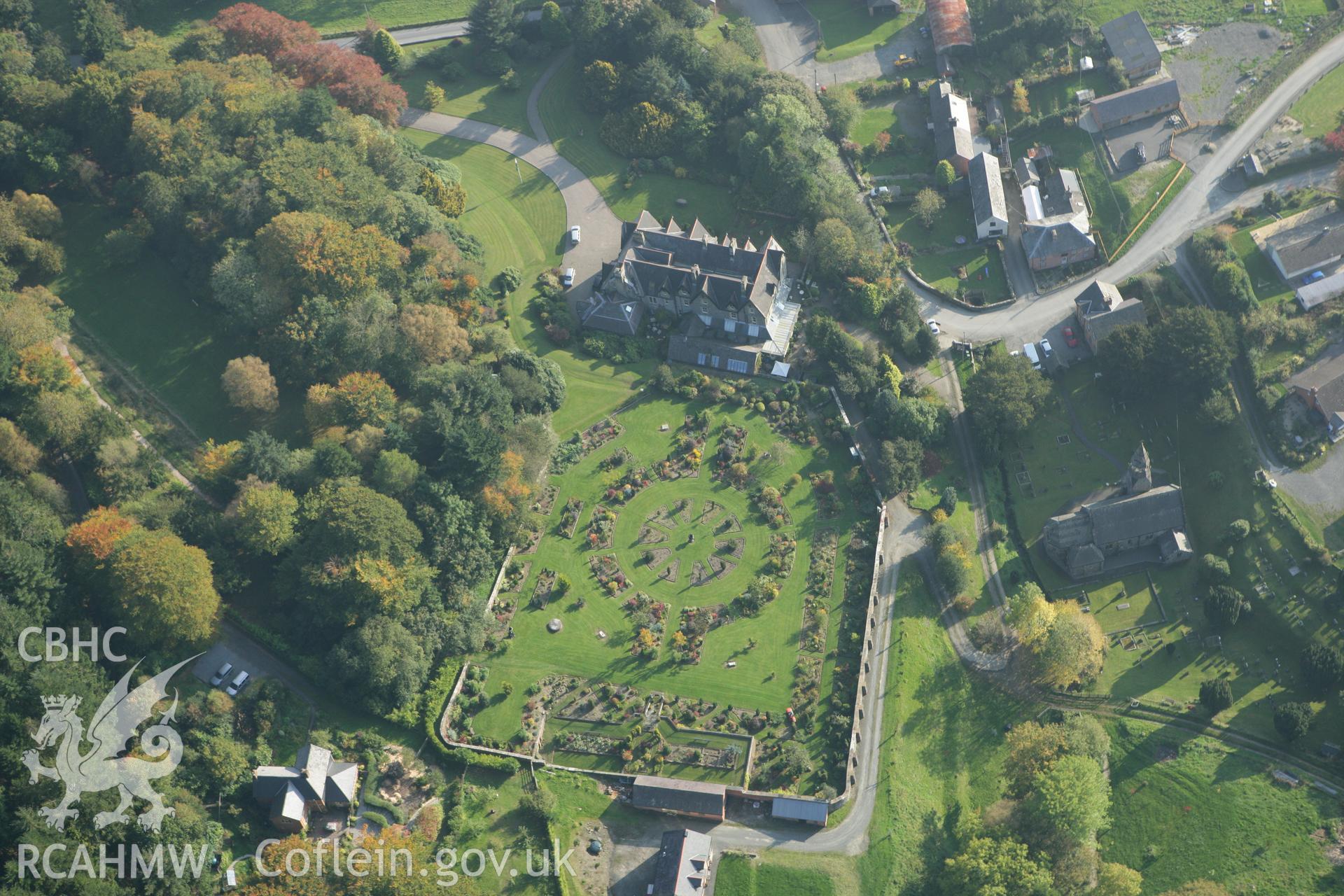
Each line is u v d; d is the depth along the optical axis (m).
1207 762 181.00
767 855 169.25
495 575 195.75
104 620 176.88
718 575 196.62
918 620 194.75
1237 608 191.25
